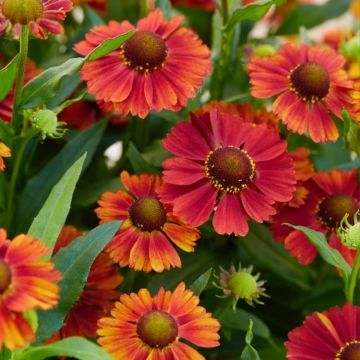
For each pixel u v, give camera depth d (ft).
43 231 1.89
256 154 2.08
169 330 1.87
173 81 2.11
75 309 2.00
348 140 2.09
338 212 2.15
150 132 2.36
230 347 2.25
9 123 2.11
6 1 1.97
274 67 2.19
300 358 1.92
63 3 2.04
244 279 2.02
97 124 2.25
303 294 2.34
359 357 1.91
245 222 2.02
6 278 1.70
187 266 2.21
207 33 2.70
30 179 2.21
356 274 2.00
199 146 2.07
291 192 2.04
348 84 2.18
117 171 2.37
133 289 2.14
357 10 2.89
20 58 2.01
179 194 2.03
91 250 1.90
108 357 1.75
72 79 2.26
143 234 2.01
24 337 1.69
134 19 2.64
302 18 2.82
